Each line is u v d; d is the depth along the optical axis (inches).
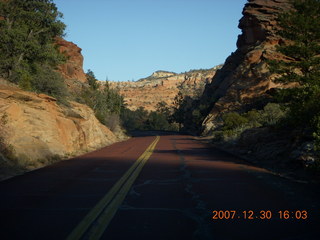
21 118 738.8
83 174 496.7
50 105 941.2
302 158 533.3
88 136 1162.6
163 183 416.2
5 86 783.1
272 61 930.7
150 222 240.7
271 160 676.7
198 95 5595.5
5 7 1096.8
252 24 2901.1
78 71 2551.7
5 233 213.9
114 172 519.5
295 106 698.2
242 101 2429.9
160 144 1423.5
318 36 848.9
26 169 553.9
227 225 234.5
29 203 300.7
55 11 1186.0
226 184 410.6
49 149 740.7
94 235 210.1
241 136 995.3
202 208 284.5
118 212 269.3
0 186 392.5
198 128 3233.3
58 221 242.1
